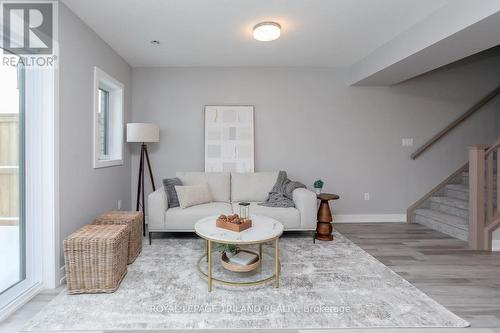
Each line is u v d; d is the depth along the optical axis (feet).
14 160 6.85
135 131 12.00
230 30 9.64
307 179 14.14
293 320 5.85
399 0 7.70
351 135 14.12
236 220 7.77
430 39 8.44
